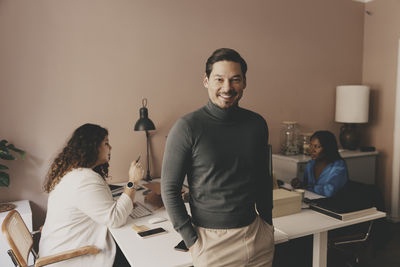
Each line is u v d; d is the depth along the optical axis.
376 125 3.68
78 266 1.48
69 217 1.54
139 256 1.28
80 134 1.69
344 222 1.61
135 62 2.62
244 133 1.15
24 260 1.41
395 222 3.45
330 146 2.34
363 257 2.55
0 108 2.23
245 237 1.16
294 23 3.34
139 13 2.60
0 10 2.18
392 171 3.49
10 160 2.29
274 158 3.22
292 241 2.51
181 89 2.82
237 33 3.03
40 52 2.31
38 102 2.33
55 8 2.32
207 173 1.11
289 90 3.39
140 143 2.70
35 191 2.38
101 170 1.90
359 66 3.81
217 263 1.11
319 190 2.23
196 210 1.17
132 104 2.64
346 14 3.66
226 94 1.07
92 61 2.47
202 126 1.10
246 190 1.17
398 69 3.39
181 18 2.76
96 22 2.46
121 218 1.56
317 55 3.52
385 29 3.54
